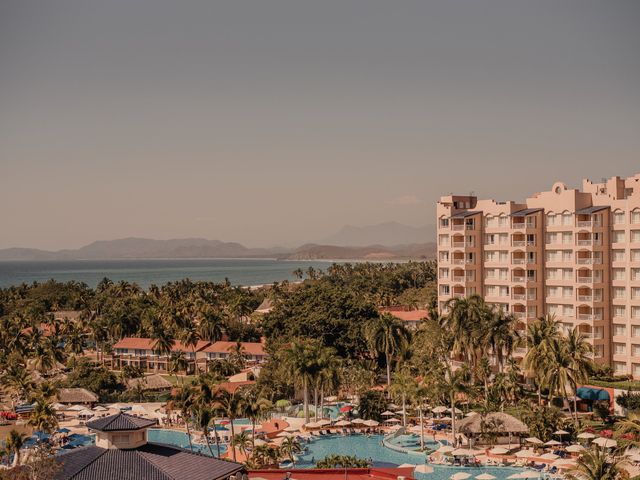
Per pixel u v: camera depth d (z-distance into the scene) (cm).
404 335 12788
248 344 17138
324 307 14512
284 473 7125
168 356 17500
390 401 11662
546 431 9025
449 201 14450
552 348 9706
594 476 5753
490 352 12594
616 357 12031
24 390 12688
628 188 13225
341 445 9706
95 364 17750
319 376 10675
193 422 10212
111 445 5800
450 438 9769
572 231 12481
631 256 11844
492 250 13638
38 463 5450
